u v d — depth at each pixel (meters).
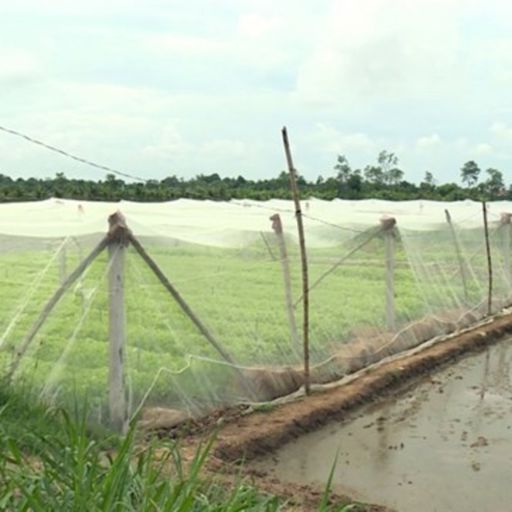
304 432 9.86
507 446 9.60
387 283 14.12
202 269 10.78
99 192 38.03
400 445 9.58
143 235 9.45
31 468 4.60
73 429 4.58
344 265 14.85
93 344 9.05
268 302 12.16
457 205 27.78
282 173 46.94
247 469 8.42
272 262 12.08
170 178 46.19
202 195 38.78
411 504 7.77
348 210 24.06
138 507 4.10
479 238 18.66
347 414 10.77
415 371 13.02
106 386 8.69
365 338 13.23
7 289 11.06
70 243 9.14
